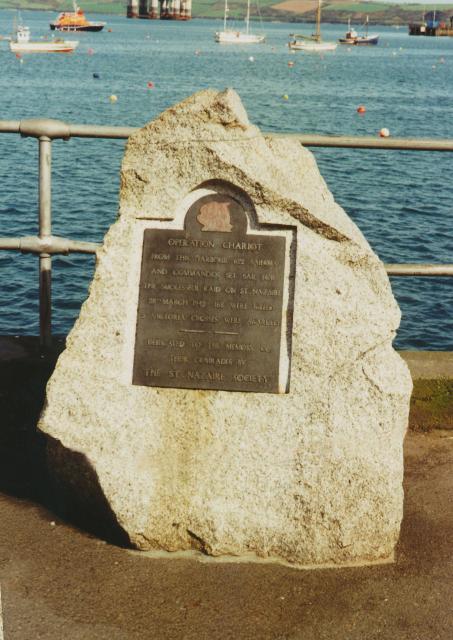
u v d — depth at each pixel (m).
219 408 3.41
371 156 21.39
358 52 100.75
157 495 3.32
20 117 27.58
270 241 3.47
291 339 3.45
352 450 3.35
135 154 3.47
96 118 28.22
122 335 3.43
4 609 3.00
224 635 2.94
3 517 3.49
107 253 3.46
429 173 19.45
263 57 77.44
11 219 13.91
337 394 3.38
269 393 3.44
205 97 3.44
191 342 3.47
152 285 3.48
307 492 3.33
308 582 3.22
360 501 3.33
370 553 3.34
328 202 3.54
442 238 14.02
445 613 3.07
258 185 3.41
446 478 3.85
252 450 3.36
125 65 57.72
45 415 3.39
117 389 3.41
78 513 3.54
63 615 2.99
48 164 4.26
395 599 3.14
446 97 42.47
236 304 3.47
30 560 3.26
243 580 3.22
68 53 72.75
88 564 3.25
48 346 4.64
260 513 3.33
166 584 3.17
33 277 11.12
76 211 14.59
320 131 27.53
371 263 3.44
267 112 31.95
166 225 3.49
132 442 3.37
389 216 15.32
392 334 3.42
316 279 3.42
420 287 11.45
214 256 3.47
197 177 3.44
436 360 4.75
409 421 4.23
